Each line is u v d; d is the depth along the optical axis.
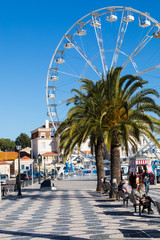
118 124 23.19
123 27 52.56
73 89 26.27
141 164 36.91
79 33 56.41
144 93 23.39
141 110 23.41
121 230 11.32
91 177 68.44
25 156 100.12
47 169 96.50
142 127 23.56
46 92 63.53
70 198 26.16
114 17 51.59
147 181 25.80
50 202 23.19
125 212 16.28
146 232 10.80
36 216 16.03
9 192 33.91
